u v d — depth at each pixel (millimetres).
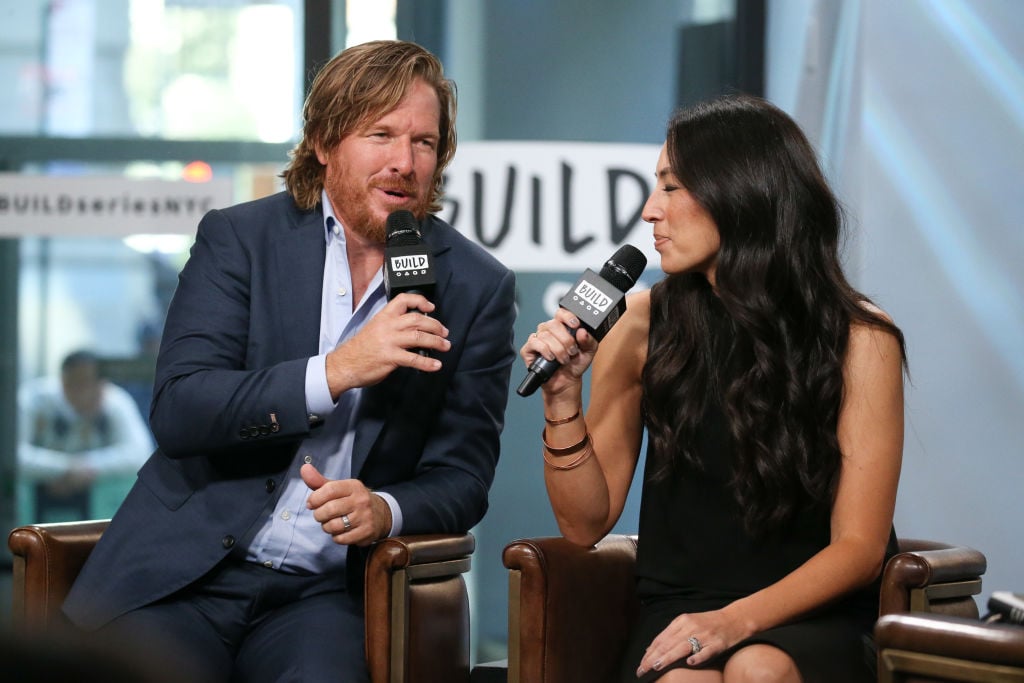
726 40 7641
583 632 3922
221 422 3701
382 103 3982
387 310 3670
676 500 3926
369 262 4172
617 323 4195
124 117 9297
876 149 7016
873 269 6980
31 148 9289
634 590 4188
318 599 3906
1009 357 6879
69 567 3986
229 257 4043
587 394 7648
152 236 7469
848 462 3715
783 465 3684
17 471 9586
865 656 3459
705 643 3305
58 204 7426
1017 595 3201
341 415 3984
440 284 4156
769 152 3820
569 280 7445
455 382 4160
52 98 9312
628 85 7676
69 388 9641
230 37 9109
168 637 3633
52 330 9617
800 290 3775
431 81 4172
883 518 3666
